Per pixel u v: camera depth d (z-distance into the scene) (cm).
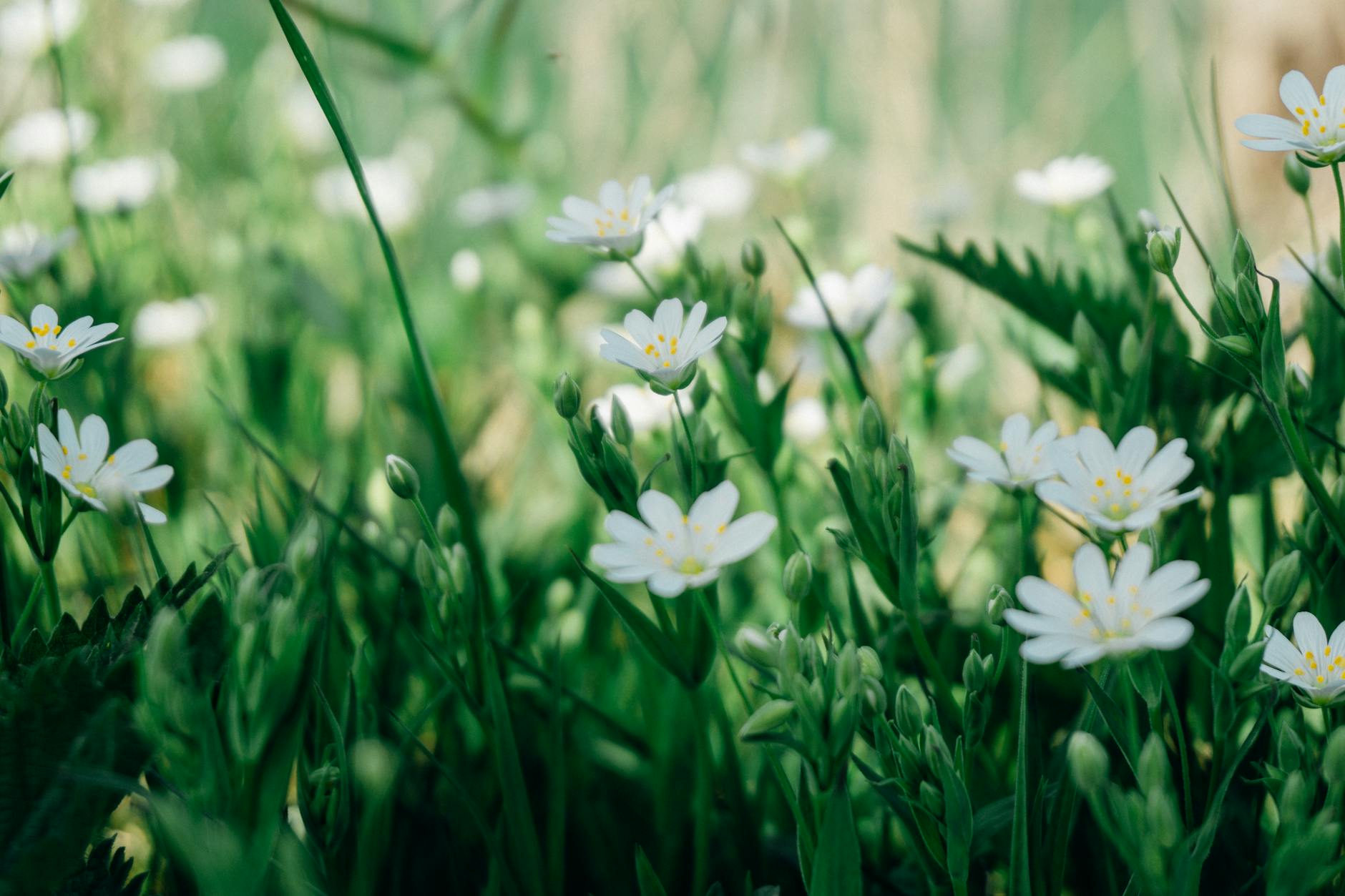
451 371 69
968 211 70
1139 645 38
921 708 41
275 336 63
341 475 60
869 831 48
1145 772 38
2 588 45
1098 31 98
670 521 41
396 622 49
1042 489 40
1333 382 48
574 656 52
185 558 55
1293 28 70
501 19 73
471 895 47
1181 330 50
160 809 39
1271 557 49
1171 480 40
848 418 54
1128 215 72
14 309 57
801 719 39
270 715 39
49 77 76
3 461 43
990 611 42
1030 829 41
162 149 83
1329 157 43
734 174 78
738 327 49
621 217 49
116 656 42
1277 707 45
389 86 77
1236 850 44
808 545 53
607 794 50
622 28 91
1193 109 50
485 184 88
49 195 70
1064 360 54
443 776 48
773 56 89
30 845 41
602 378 69
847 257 60
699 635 44
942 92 87
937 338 60
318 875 42
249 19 100
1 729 41
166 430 59
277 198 79
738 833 47
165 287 75
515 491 58
